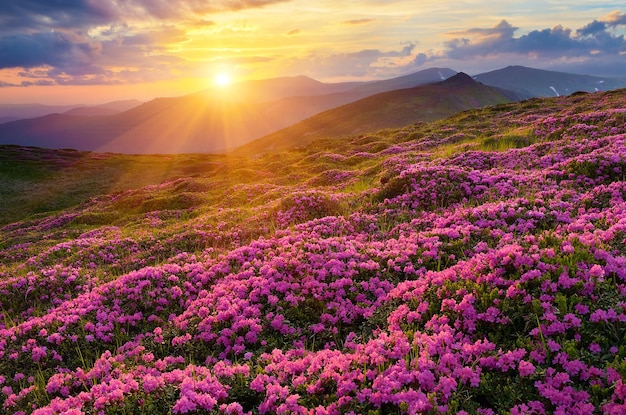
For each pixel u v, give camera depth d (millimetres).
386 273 12422
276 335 10406
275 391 7566
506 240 12328
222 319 11000
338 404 6891
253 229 21000
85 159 100750
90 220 37000
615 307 7586
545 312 7887
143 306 12992
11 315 15047
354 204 22188
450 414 6289
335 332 10023
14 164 89062
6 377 9906
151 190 49250
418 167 23719
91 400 7918
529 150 25719
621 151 19453
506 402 6520
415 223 16719
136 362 9734
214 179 48375
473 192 19328
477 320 8523
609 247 9867
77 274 18156
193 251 20562
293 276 12984
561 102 55562
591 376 6477
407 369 7418
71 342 11250
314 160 48031
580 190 16594
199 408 7453
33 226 41406
